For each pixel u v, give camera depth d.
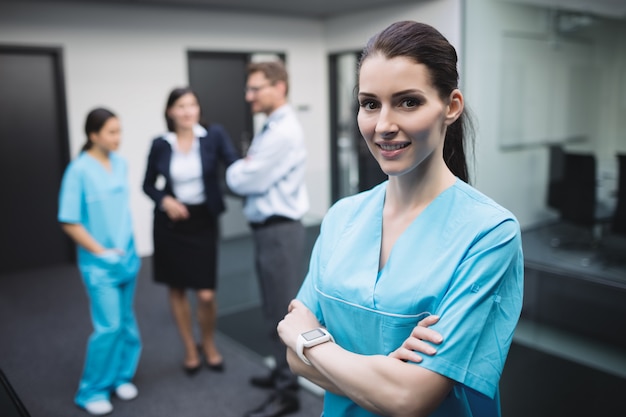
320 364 0.71
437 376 0.64
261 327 2.93
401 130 0.64
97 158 2.09
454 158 0.78
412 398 0.64
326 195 2.52
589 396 1.85
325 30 5.67
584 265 2.49
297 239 2.06
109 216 2.09
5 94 4.07
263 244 2.06
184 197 2.26
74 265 4.41
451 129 0.77
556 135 3.18
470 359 0.64
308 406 2.15
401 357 0.66
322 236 0.85
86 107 4.34
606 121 3.06
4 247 4.21
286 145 1.98
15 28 3.98
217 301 3.04
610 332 2.25
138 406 2.19
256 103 2.04
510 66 2.96
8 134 4.12
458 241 0.68
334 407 0.80
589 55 3.02
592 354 2.15
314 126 5.80
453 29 3.84
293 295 2.07
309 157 5.80
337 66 5.75
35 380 2.42
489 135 2.93
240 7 4.88
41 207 4.33
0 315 3.28
